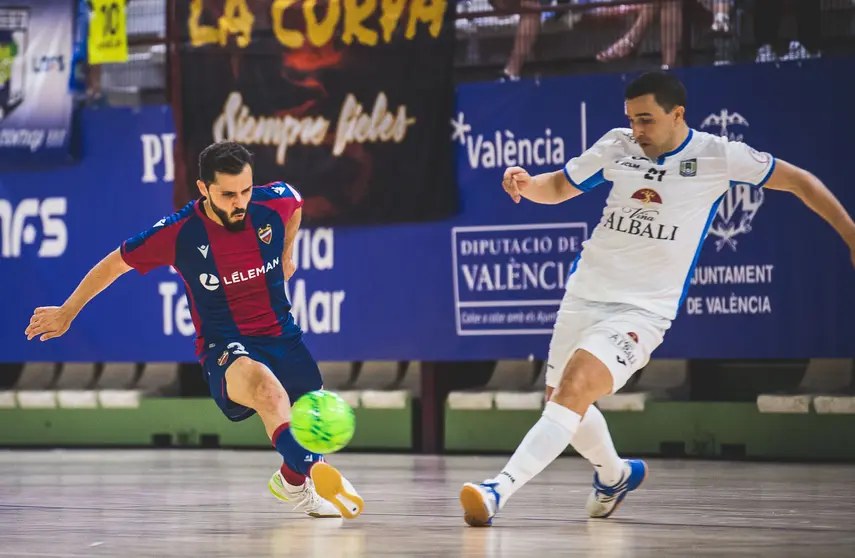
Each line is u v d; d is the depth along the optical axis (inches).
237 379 507.2
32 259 1064.8
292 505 593.9
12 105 1060.5
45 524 513.7
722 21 941.8
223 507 585.9
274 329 538.0
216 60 1013.2
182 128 1019.3
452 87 968.3
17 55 1061.1
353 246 994.7
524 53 986.7
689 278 497.7
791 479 738.8
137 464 895.7
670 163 489.4
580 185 515.5
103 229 1051.3
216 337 534.6
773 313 890.1
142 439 1069.1
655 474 778.2
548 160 951.6
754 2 928.9
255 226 527.8
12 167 1066.7
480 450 991.6
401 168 978.1
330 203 991.6
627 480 519.2
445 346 972.6
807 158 889.5
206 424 1056.2
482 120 964.6
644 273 489.1
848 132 878.4
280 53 1000.2
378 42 980.6
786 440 900.0
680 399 957.2
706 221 493.7
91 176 1053.8
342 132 989.2
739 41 943.7
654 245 487.8
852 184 877.8
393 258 985.5
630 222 491.5
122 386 1100.5
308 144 995.9
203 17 1016.2
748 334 895.7
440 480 751.7
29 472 826.2
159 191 1039.6
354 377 1056.8
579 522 503.8
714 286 903.1
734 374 1000.2
